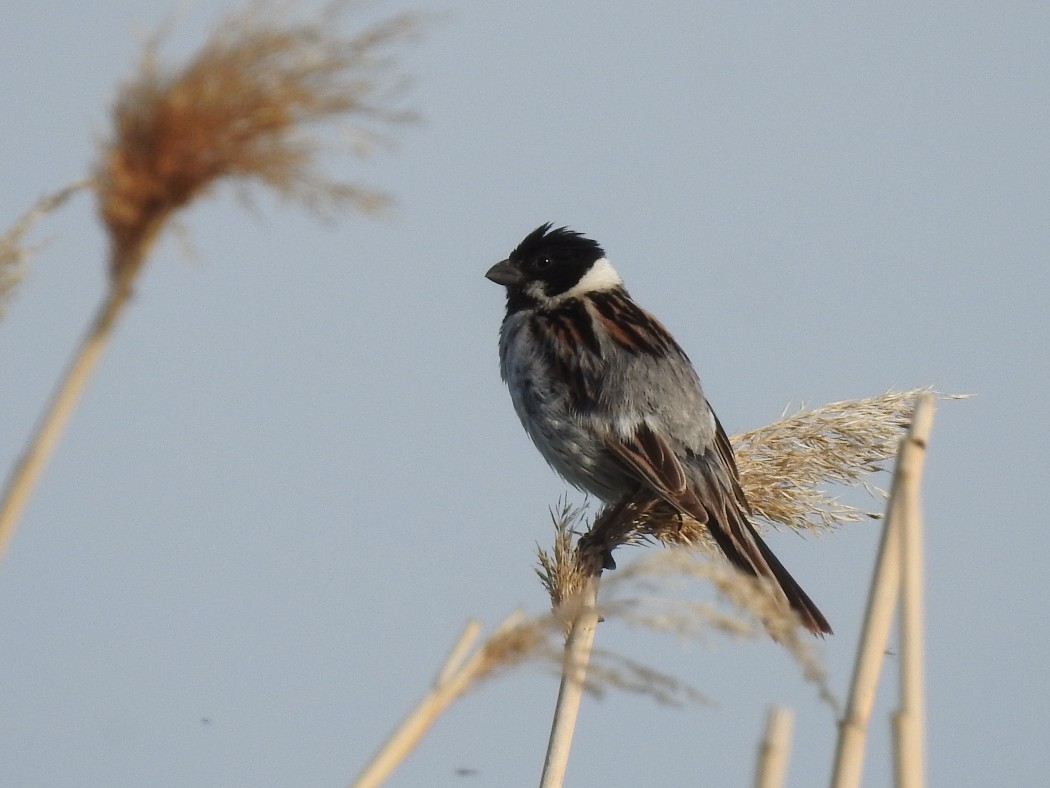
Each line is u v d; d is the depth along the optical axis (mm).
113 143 3605
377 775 4574
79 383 3703
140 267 3682
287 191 3658
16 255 4703
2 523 3645
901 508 5613
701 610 4504
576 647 4656
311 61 3656
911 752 5195
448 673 4738
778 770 4664
